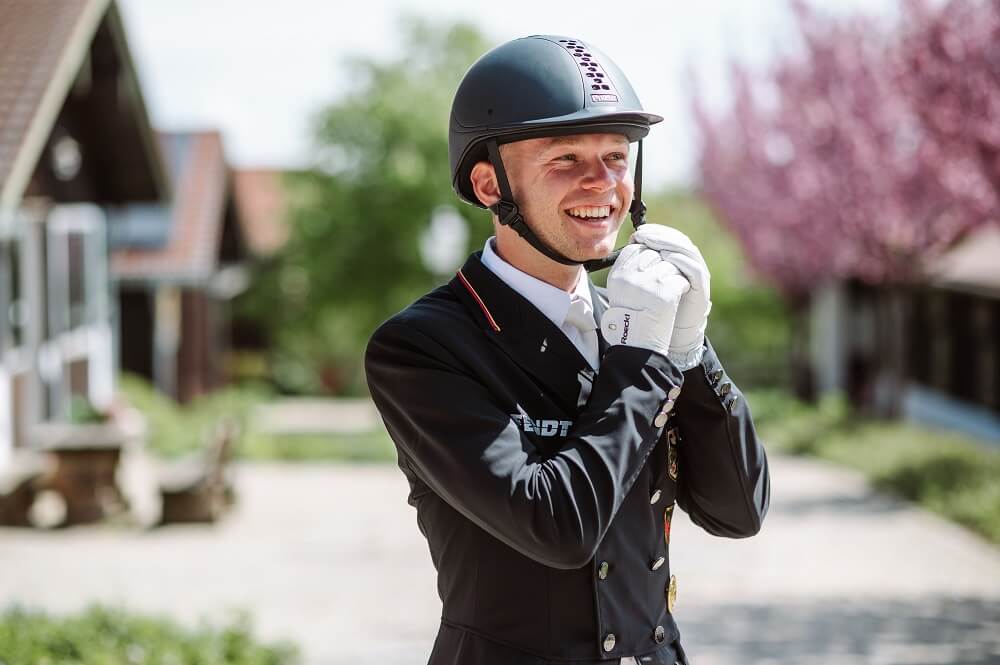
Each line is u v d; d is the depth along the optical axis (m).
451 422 2.43
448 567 2.58
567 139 2.52
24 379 16.80
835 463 22.00
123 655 6.88
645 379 2.42
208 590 10.89
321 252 34.84
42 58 14.65
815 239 26.84
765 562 12.22
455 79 34.81
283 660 7.62
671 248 2.52
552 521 2.31
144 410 23.06
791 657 8.35
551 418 2.51
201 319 32.09
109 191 21.00
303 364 46.91
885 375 32.22
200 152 31.64
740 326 49.44
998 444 23.50
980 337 26.55
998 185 13.97
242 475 20.75
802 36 21.59
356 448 25.14
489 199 2.65
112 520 14.68
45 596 10.45
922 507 15.82
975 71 13.42
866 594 10.60
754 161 28.52
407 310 2.62
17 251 16.70
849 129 21.08
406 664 8.16
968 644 8.70
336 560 12.53
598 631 2.44
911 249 22.62
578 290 2.71
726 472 2.64
